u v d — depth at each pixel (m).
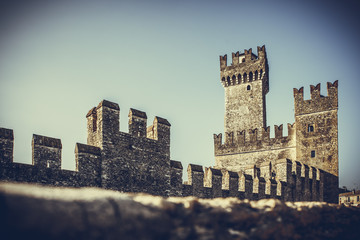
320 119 62.19
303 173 54.50
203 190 39.16
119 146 33.00
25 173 26.95
